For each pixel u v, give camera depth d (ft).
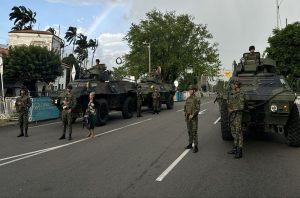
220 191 17.85
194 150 27.94
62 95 47.09
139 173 21.38
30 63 132.05
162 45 167.53
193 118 28.25
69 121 35.73
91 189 18.22
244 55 38.40
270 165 23.53
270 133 38.47
